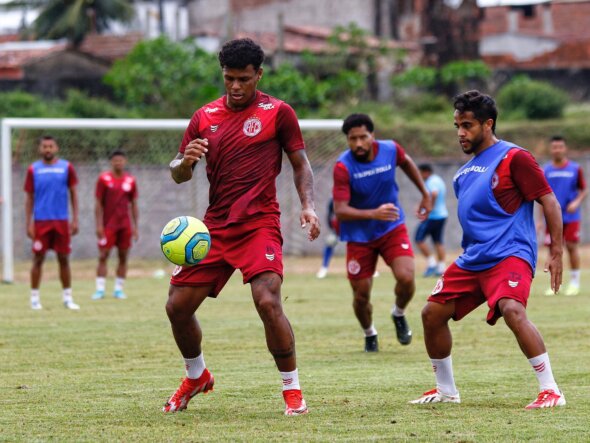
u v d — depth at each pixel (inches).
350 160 751.1
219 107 493.4
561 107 2679.6
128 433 442.0
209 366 673.0
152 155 1935.3
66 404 524.4
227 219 485.4
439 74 2994.6
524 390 558.6
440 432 435.8
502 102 2721.5
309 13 3356.3
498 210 498.3
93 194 1857.8
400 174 2030.0
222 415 488.1
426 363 683.4
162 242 477.4
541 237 1446.9
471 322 920.9
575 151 2444.6
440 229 1508.4
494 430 438.9
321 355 729.6
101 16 3319.4
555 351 727.7
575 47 3272.6
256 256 476.4
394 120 2513.5
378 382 594.9
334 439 422.3
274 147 490.3
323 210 1939.0
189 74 2400.3
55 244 1080.2
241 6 3398.1
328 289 1318.9
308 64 2768.2
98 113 2329.0
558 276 494.9
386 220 726.5
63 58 2783.0
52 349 761.0
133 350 755.4
